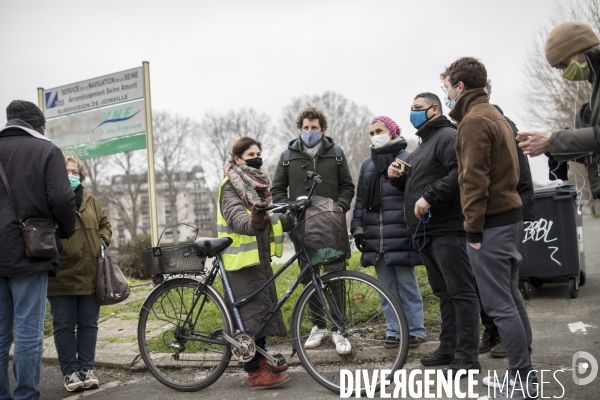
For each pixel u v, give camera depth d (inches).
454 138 152.5
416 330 181.6
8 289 146.3
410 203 161.2
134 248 440.8
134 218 2442.2
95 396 164.6
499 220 131.5
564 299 230.8
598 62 113.7
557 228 225.8
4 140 146.9
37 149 145.9
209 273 165.2
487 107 136.3
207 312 168.7
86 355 172.6
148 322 180.5
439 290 164.1
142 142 401.4
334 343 174.1
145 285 342.0
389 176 169.9
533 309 219.5
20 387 142.9
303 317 158.9
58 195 144.3
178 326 169.0
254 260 157.4
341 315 157.1
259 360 159.6
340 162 193.9
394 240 179.6
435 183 151.5
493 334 171.0
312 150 192.4
